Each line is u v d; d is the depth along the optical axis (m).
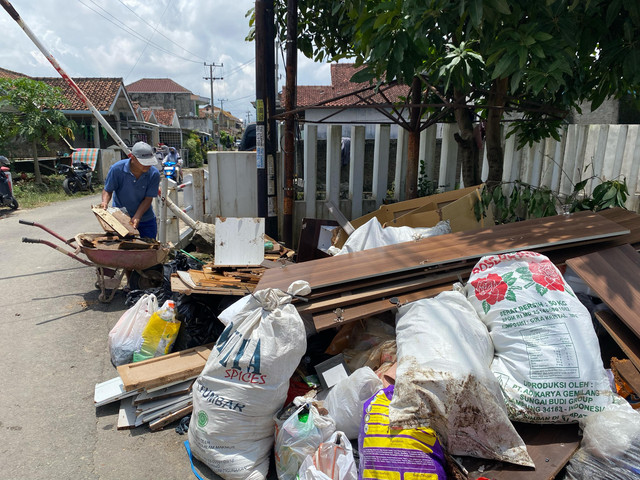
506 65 2.98
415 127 5.12
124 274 5.38
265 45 5.50
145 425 2.87
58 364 3.51
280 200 6.09
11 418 2.87
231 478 2.37
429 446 2.03
